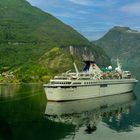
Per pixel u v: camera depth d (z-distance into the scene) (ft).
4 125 496.23
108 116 563.48
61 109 612.70
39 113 579.89
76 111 597.93
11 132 460.14
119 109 627.87
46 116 556.10
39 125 498.28
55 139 431.84
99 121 526.57
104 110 613.93
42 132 461.78
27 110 606.55
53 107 631.56
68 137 440.04
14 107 639.76
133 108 639.35
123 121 528.63
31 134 452.76
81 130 473.67
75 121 524.52
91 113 585.22
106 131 467.93
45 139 432.25
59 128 481.87
